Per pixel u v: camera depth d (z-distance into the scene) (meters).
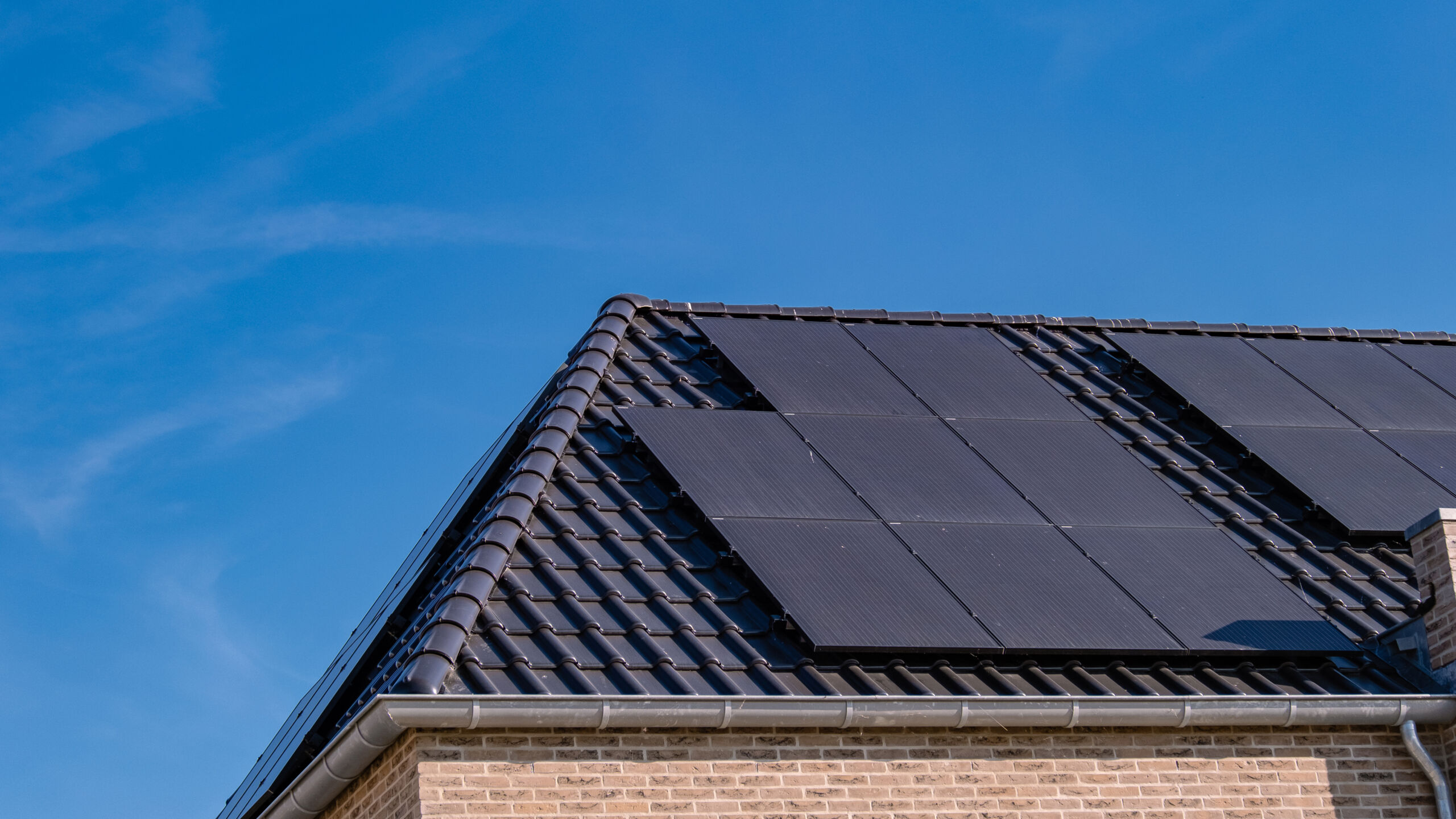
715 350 15.55
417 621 13.09
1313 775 11.45
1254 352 17.06
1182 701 11.17
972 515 13.03
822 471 13.36
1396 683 11.98
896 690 11.09
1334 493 14.12
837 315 16.78
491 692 10.33
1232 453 15.01
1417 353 17.72
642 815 10.29
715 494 12.73
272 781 14.09
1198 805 11.18
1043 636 11.57
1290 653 11.91
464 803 10.05
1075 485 13.79
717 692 10.73
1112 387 16.03
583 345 15.47
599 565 11.99
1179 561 12.87
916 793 10.77
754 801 10.50
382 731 10.16
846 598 11.63
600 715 10.31
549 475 12.92
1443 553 12.05
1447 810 11.37
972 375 15.67
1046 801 10.96
